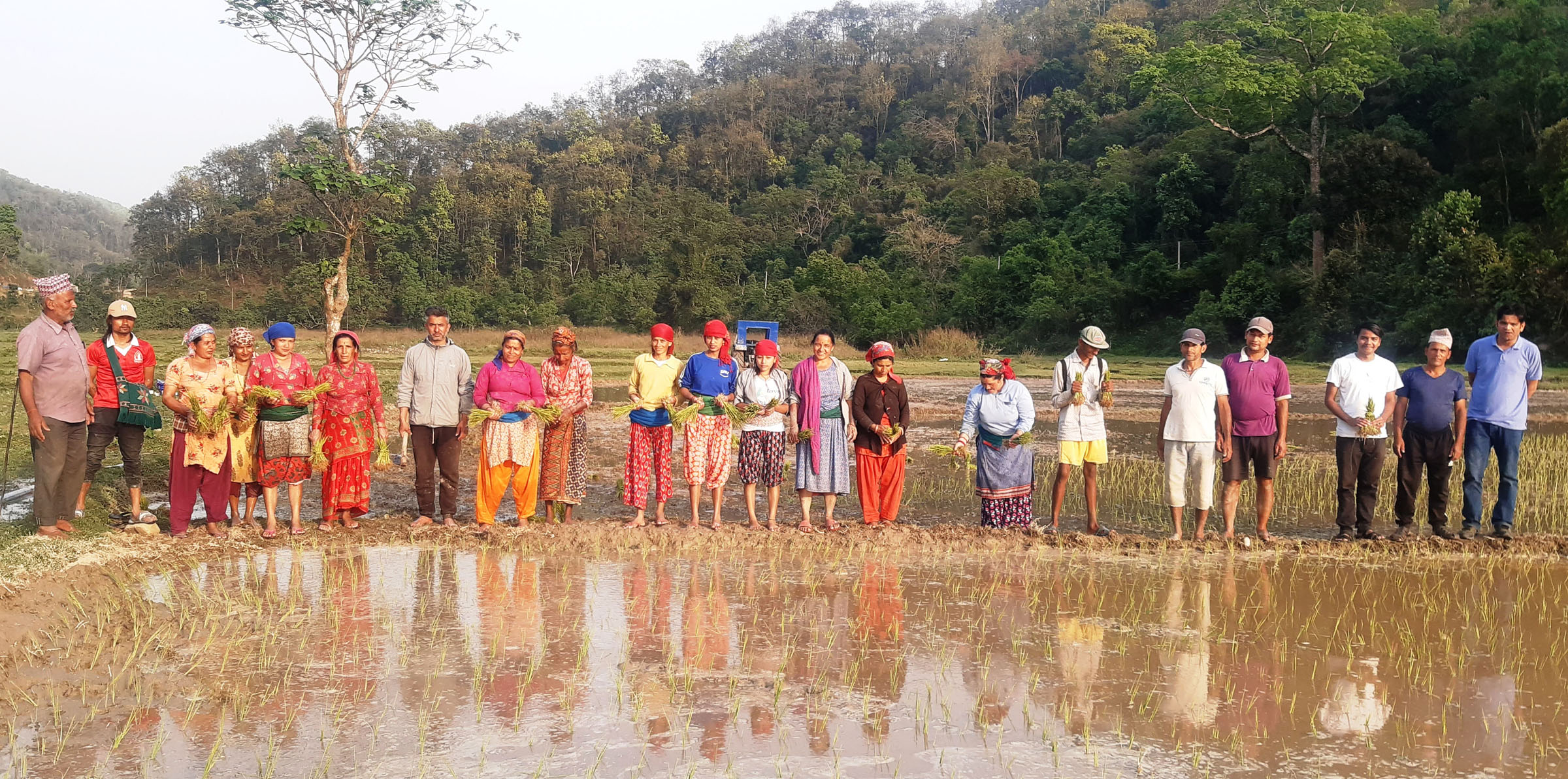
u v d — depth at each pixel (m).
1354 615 6.70
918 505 10.94
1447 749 4.61
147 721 4.78
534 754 4.45
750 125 103.75
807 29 131.38
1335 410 8.82
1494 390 8.75
